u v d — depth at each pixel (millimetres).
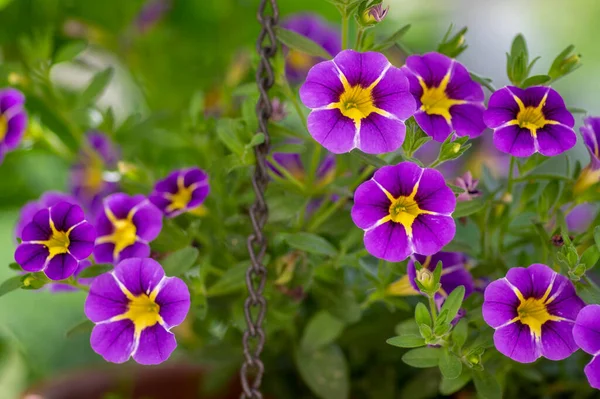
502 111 396
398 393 488
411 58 405
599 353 378
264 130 397
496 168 535
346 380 455
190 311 448
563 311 387
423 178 387
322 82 387
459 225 502
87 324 410
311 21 533
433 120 403
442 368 394
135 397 496
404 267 422
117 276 391
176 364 508
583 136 413
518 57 408
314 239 421
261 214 398
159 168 521
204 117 489
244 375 401
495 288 385
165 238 430
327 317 453
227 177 458
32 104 572
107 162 509
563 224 417
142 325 391
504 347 384
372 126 386
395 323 469
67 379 497
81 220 399
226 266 452
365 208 387
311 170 437
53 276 396
